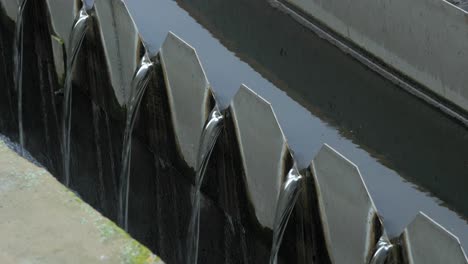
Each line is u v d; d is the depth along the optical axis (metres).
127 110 13.01
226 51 14.45
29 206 7.27
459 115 12.45
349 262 9.91
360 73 13.79
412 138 12.47
